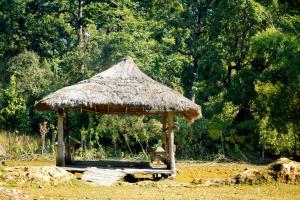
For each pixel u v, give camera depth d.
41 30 42.72
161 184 14.94
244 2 29.72
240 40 31.38
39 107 16.28
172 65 33.91
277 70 25.62
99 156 26.22
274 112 24.38
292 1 29.81
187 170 20.19
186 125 28.36
